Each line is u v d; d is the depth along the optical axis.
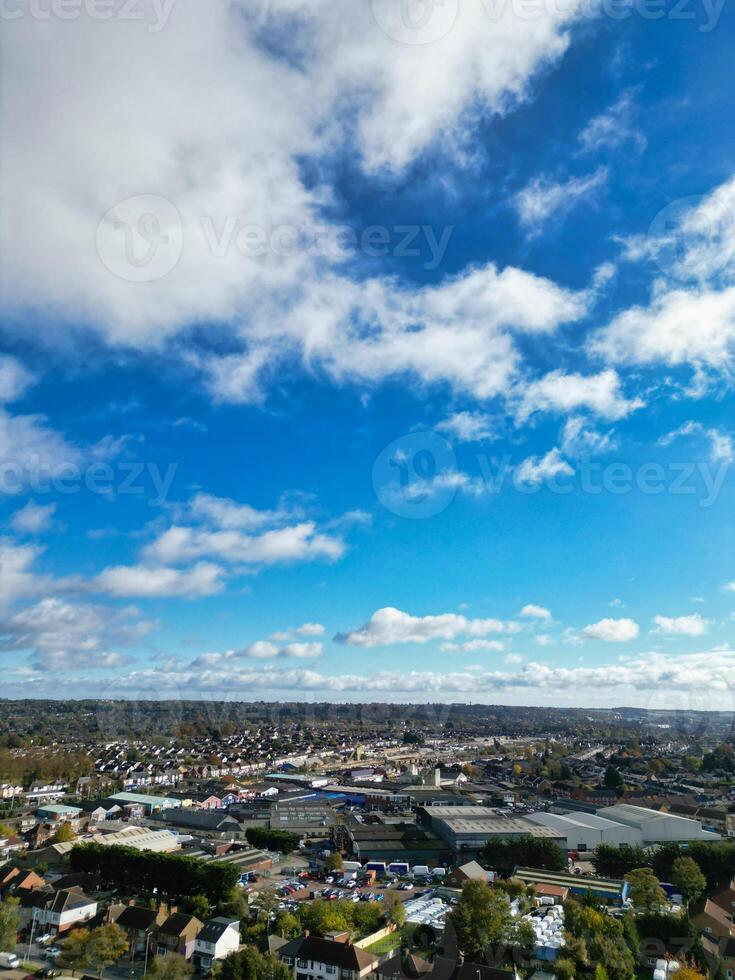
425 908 132.00
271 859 177.25
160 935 113.00
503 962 105.94
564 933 108.25
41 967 107.19
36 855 168.75
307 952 104.81
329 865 167.00
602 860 163.38
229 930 111.31
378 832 196.12
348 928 118.44
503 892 124.00
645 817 198.88
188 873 138.50
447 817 199.00
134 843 181.50
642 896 130.62
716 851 157.00
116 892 143.88
